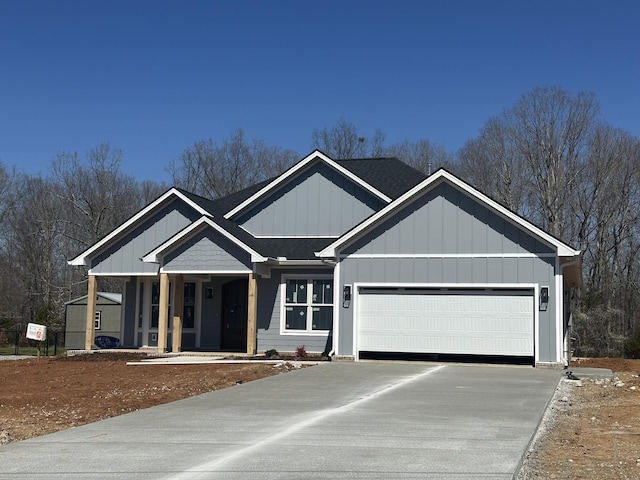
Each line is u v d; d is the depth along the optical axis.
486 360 21.81
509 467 7.73
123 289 27.72
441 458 8.16
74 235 54.78
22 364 24.17
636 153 44.97
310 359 22.88
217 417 11.11
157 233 26.73
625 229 45.31
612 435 10.37
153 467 7.70
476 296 21.27
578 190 45.75
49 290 51.97
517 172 47.84
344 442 9.08
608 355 40.38
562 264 21.19
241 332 26.64
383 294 21.94
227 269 24.11
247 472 7.46
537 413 11.66
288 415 11.33
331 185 26.38
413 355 22.16
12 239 56.72
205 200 27.92
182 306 25.55
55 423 11.37
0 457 8.23
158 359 23.25
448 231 21.45
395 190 25.97
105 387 16.59
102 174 55.00
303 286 25.00
